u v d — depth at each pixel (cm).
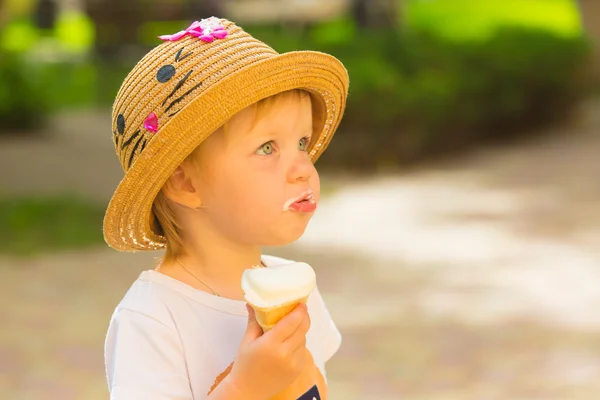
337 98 210
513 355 566
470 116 1600
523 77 1692
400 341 600
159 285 197
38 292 758
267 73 183
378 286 747
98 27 3088
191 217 199
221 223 193
